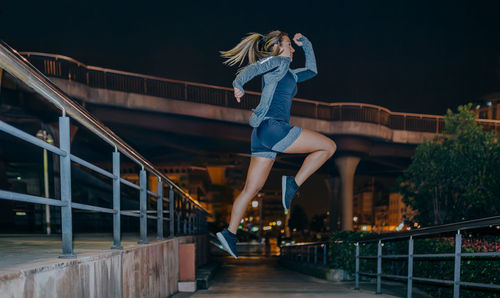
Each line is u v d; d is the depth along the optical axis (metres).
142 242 4.95
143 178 5.05
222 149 53.91
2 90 21.75
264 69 2.26
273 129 2.26
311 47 2.66
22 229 16.95
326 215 128.50
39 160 21.02
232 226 2.39
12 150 20.64
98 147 40.53
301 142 2.25
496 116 59.69
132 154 4.42
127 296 3.91
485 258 5.54
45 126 24.28
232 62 2.52
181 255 6.95
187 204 10.34
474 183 14.20
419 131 48.47
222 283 9.16
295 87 2.47
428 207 15.73
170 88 37.81
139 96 36.09
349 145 46.38
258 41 2.52
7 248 3.99
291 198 2.30
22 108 23.30
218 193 58.56
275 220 135.50
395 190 16.34
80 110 2.97
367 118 45.44
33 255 2.94
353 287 7.91
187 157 60.00
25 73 2.28
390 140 47.78
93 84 33.53
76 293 2.61
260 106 2.32
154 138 47.31
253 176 2.38
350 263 9.78
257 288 7.70
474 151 14.35
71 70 31.55
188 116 38.88
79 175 22.69
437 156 15.05
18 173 21.17
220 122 40.75
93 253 3.11
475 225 4.34
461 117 14.95
